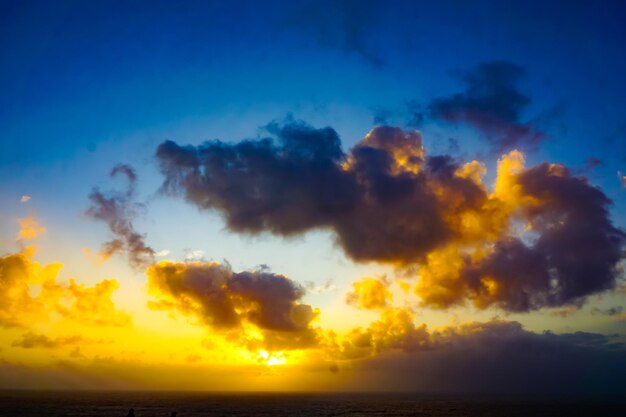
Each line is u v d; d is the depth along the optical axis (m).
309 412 160.38
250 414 146.62
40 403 194.00
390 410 179.75
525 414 162.75
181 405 194.88
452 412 170.88
